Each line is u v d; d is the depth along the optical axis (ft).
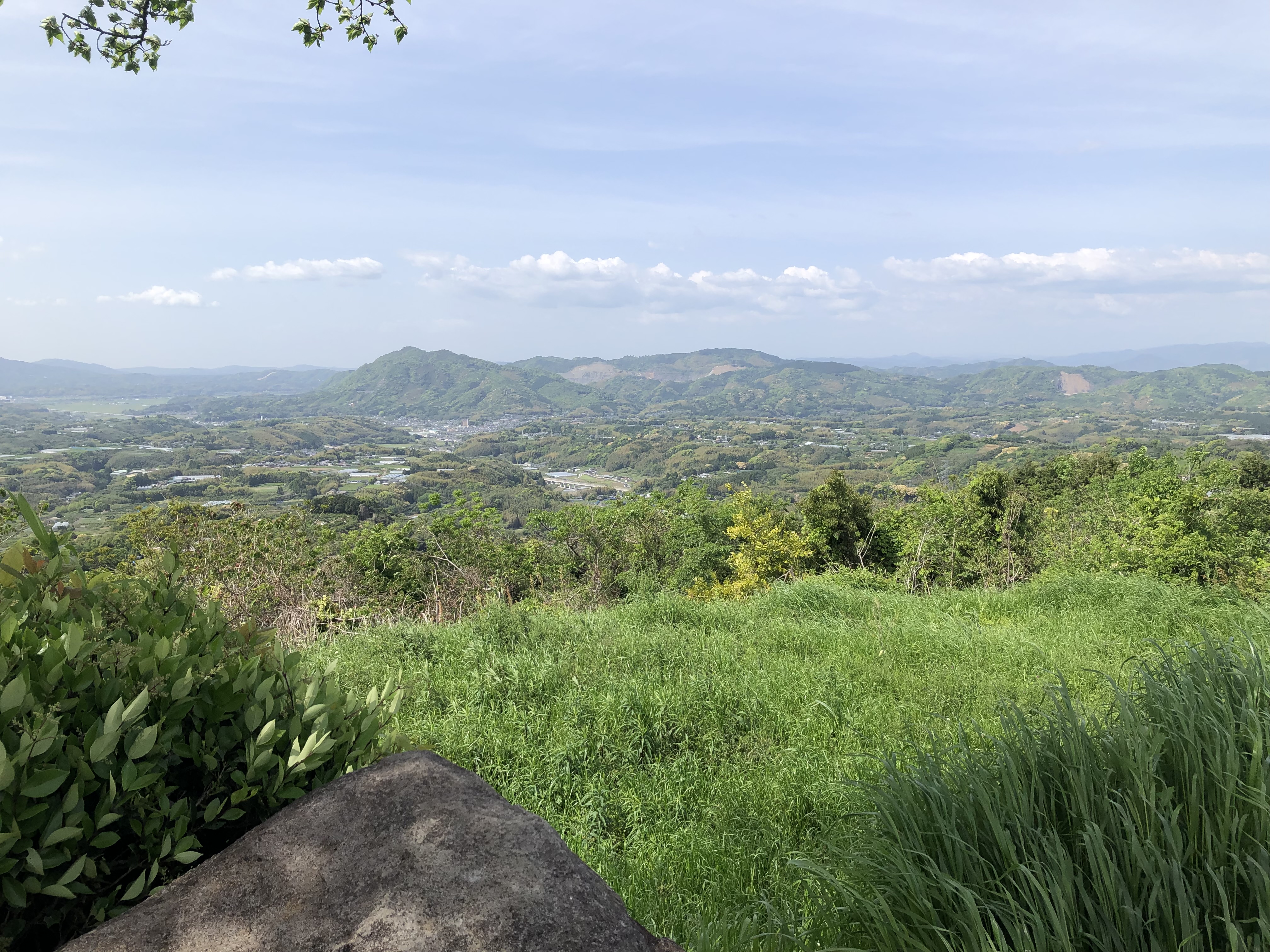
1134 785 6.56
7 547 5.66
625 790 13.69
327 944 3.65
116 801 4.40
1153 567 40.73
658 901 9.81
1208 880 5.80
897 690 18.65
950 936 6.02
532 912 3.91
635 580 54.70
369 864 4.11
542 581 50.11
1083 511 71.77
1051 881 5.90
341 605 32.81
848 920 7.06
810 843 10.65
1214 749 6.70
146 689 4.55
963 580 69.36
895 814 7.62
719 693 17.90
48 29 17.25
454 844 4.27
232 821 5.05
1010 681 18.62
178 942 3.63
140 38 17.92
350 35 18.37
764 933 7.68
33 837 4.10
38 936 4.34
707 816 12.40
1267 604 14.10
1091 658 20.07
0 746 3.82
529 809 13.12
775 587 34.19
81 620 5.36
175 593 6.20
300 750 5.17
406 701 17.70
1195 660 8.64
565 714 16.71
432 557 40.81
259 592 30.27
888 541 75.36
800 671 19.99
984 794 6.88
